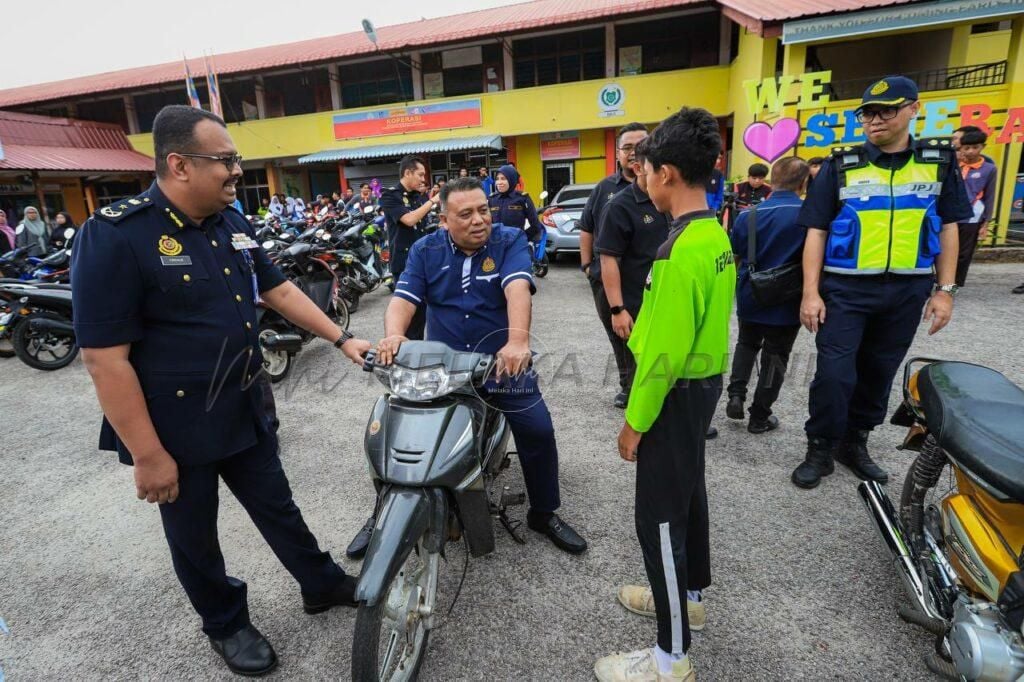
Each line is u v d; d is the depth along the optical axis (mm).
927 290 2705
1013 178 9055
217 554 1922
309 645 2072
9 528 2920
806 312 2816
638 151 1631
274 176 19391
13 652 2100
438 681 1874
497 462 2318
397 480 1767
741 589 2225
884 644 1942
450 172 17797
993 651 1453
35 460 3705
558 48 16625
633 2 16016
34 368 5809
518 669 1911
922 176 2588
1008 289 6695
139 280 1598
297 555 2072
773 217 3176
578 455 3363
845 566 2326
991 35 12211
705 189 1564
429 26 20438
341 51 17109
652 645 1989
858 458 2992
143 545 2746
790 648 1940
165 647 2105
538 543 2570
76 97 19578
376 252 7902
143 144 19969
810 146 9906
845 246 2699
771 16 10078
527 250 2314
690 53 15500
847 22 9562
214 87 16781
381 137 17625
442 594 2268
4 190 17219
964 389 1787
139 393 1628
